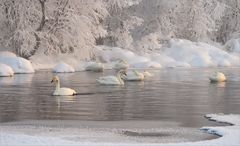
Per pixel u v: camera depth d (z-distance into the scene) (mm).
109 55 50188
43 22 45594
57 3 46812
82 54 47219
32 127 17281
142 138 15656
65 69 41812
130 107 21750
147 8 59031
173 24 60281
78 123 18094
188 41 57812
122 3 54219
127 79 34000
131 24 54781
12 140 13711
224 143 14203
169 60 51000
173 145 13836
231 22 66500
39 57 45875
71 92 25875
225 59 53438
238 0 66375
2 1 45156
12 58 41000
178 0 59125
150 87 29766
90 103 22859
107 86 30188
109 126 17578
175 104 22625
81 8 47594
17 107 21625
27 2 45375
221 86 30516
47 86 29734
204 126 17625
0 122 18188
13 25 45438
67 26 46594
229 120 18594
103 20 53000
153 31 58062
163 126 17641
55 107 21656
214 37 65875
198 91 27750
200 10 60969
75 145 13406
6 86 29672
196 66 51250
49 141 13719
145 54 52938
